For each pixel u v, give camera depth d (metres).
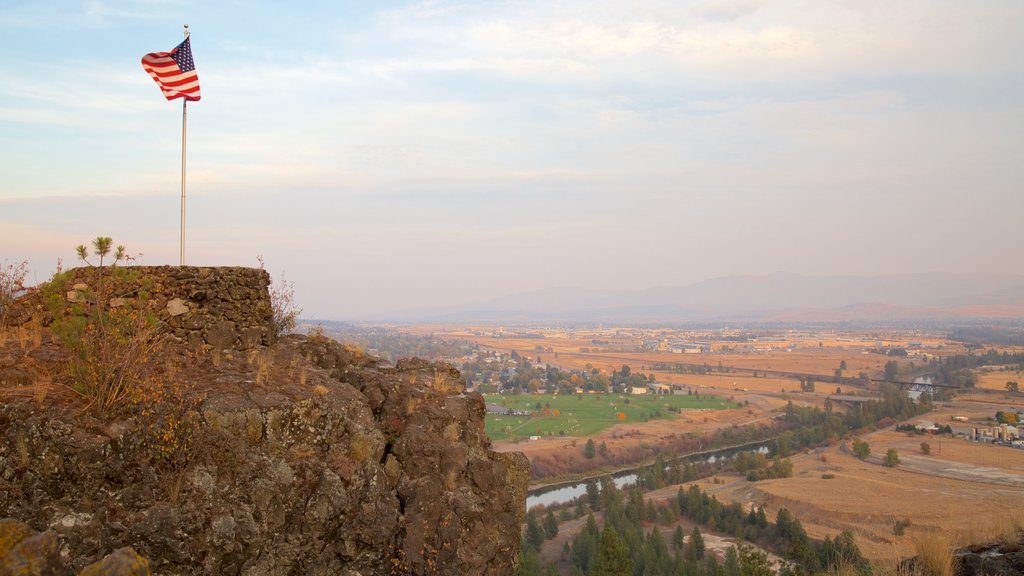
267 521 11.07
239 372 13.27
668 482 139.50
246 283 15.24
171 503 10.34
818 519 102.06
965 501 109.94
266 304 15.61
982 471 140.50
